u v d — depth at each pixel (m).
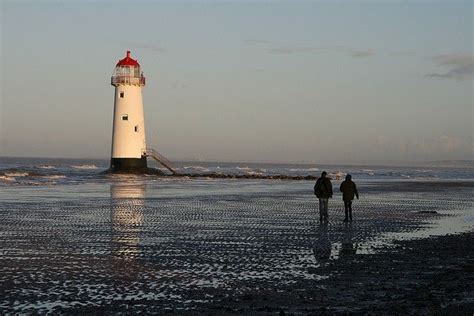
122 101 88.62
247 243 23.33
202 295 14.23
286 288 15.08
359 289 14.93
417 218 34.84
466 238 25.64
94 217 32.81
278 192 61.97
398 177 134.25
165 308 12.92
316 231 27.69
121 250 21.12
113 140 90.00
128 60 89.12
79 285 15.18
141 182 79.44
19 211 35.56
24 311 12.57
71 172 113.62
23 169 116.88
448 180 114.00
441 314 12.12
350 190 32.22
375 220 33.28
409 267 18.23
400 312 12.38
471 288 14.91
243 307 13.05
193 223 30.39
